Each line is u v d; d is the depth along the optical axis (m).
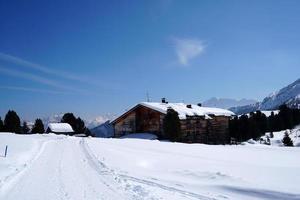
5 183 13.70
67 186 13.27
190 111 53.03
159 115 51.12
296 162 18.77
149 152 24.98
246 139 71.25
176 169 16.97
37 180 14.53
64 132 83.81
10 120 73.38
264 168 15.88
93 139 41.34
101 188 12.84
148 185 13.34
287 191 11.17
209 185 13.09
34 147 29.48
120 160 20.98
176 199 10.75
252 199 10.66
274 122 92.75
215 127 57.84
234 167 16.41
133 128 54.94
